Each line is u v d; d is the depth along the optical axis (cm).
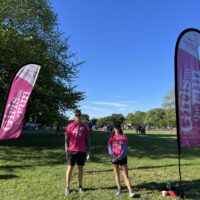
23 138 3125
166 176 1163
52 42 2547
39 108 2281
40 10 2536
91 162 1520
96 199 855
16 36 2142
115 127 912
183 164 1496
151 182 1052
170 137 4016
